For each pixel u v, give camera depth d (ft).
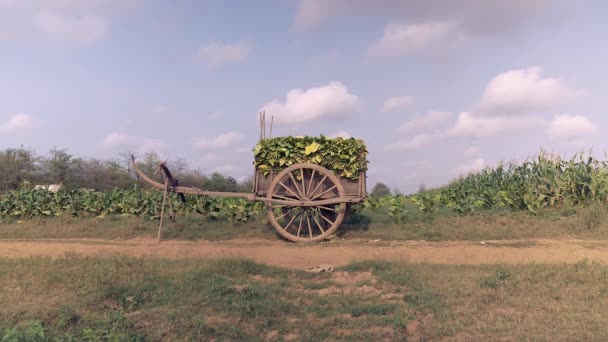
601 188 43.42
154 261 29.58
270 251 34.58
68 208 51.60
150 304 21.50
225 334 17.94
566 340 16.61
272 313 20.13
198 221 45.42
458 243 35.42
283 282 25.30
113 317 18.90
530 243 34.42
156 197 51.11
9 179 80.94
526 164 50.62
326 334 17.80
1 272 26.71
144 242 38.99
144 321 19.20
